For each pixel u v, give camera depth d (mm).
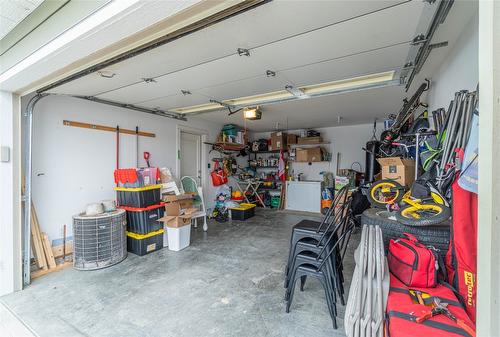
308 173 6707
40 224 2785
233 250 3402
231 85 2869
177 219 3365
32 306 2047
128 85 2799
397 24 1598
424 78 2766
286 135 6598
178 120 4828
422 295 1209
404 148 2828
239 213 5305
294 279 1950
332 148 6375
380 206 2438
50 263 2748
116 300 2129
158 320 1854
